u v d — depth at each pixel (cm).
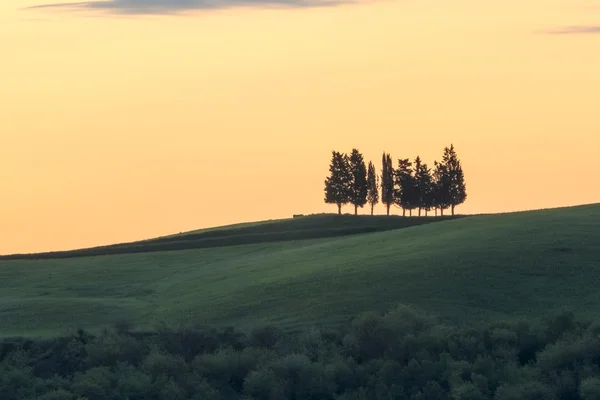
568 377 11281
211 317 14412
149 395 11406
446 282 14800
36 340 13050
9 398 11438
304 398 11331
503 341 12131
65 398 11200
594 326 12231
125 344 12638
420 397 11156
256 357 12038
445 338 12188
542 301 13875
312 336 12431
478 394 10962
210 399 11294
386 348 12119
